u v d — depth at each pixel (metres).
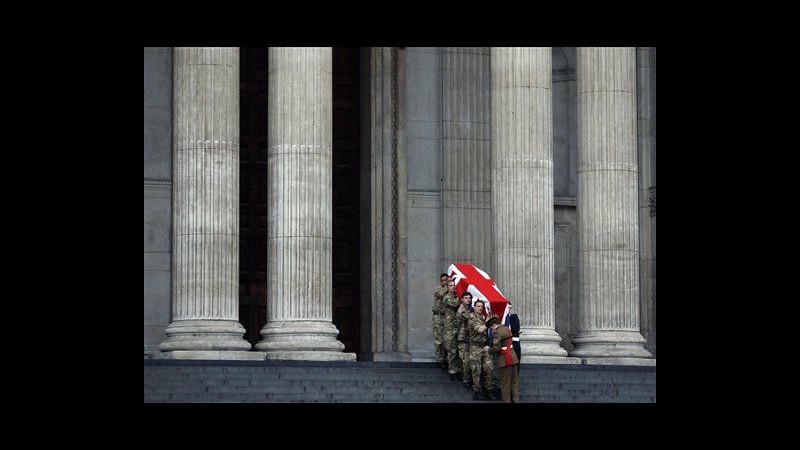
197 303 194.12
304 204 198.50
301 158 198.75
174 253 195.88
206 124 195.25
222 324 194.25
